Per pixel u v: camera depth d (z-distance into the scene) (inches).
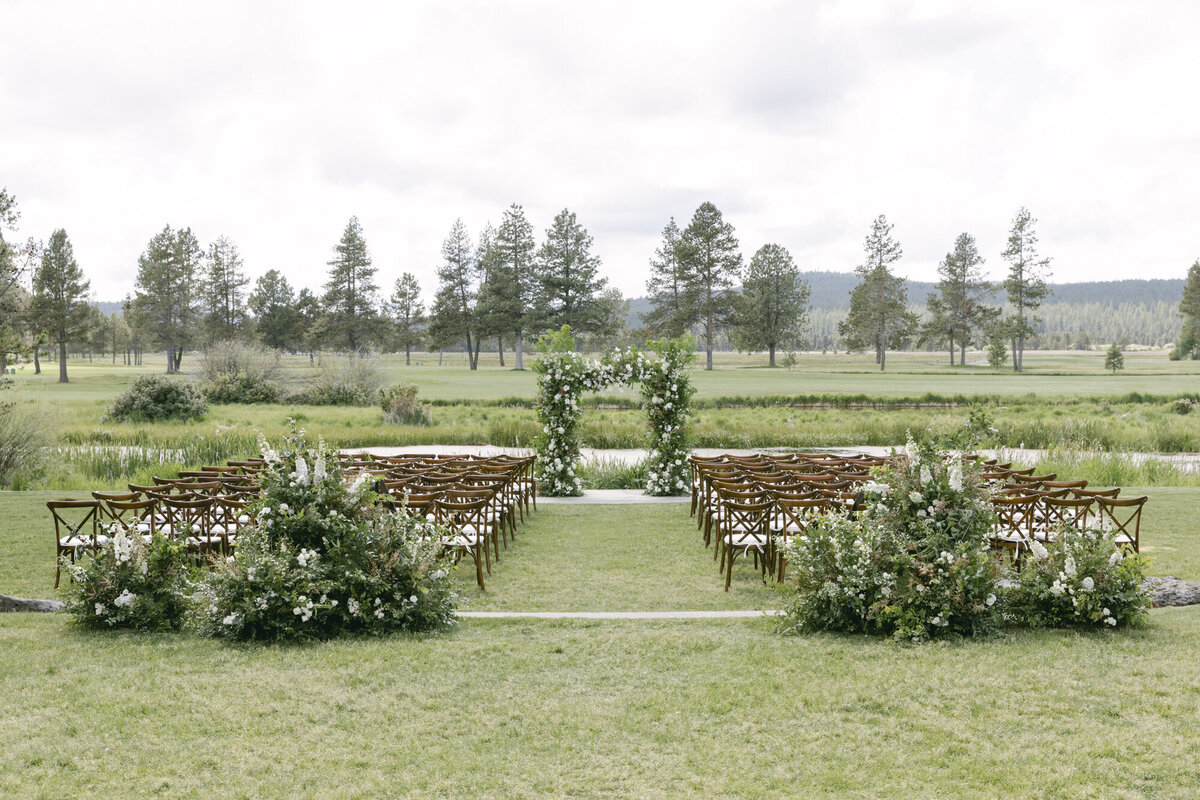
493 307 3061.0
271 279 3983.8
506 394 1766.7
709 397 1573.6
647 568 318.3
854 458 444.1
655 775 130.6
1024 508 297.9
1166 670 171.9
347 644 205.0
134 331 3093.0
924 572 206.2
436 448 844.0
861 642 203.0
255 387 1535.4
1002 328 3031.5
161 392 1195.9
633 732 148.3
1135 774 127.0
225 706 159.9
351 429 936.9
